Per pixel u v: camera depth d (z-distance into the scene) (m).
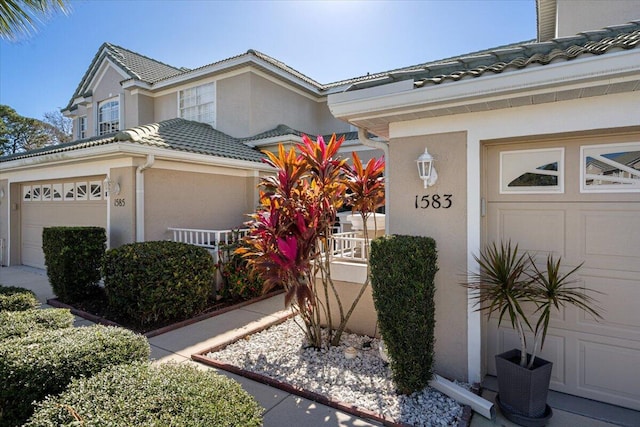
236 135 13.30
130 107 15.30
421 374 3.89
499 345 4.43
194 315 6.85
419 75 4.56
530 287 3.78
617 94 3.55
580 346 3.98
